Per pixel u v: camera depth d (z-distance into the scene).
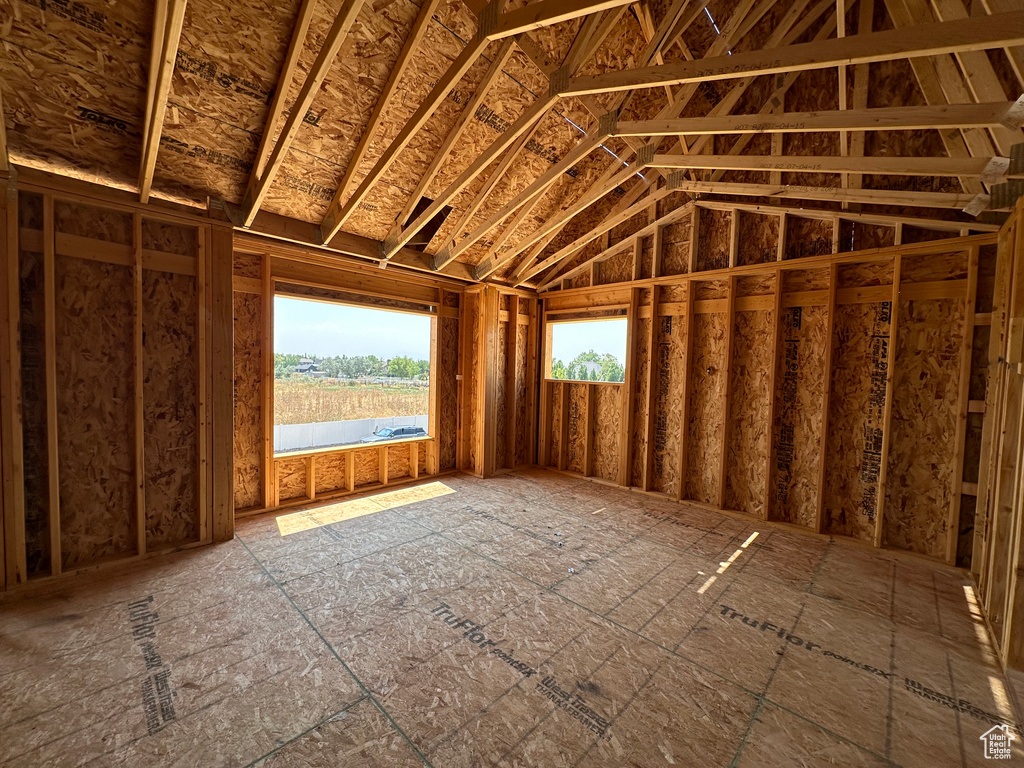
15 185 2.71
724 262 4.77
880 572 3.34
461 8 3.01
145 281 3.33
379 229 4.63
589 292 5.99
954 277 3.52
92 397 3.13
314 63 2.68
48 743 1.69
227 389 3.68
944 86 2.68
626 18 3.48
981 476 3.28
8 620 2.49
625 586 3.04
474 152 4.09
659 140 4.00
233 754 1.66
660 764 1.66
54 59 2.57
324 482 4.99
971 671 2.23
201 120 3.13
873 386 3.92
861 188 3.53
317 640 2.37
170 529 3.51
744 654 2.33
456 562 3.36
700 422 4.99
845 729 1.84
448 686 2.05
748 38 3.86
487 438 6.00
